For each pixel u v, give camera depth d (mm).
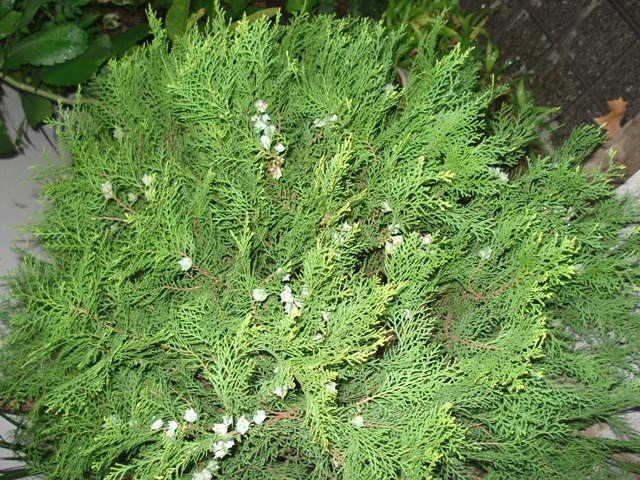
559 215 749
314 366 570
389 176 646
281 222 689
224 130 633
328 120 671
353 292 621
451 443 625
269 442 730
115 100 744
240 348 571
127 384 660
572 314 832
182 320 639
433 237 635
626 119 1054
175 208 636
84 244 652
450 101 679
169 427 599
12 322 618
